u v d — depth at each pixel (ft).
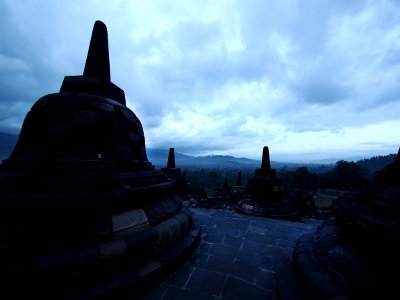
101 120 18.38
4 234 11.84
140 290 13.65
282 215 37.70
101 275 12.67
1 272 10.69
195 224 25.26
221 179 415.85
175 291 14.25
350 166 242.58
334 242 12.98
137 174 18.51
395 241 9.19
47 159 15.48
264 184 40.93
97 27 21.62
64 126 16.83
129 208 16.20
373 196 12.50
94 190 14.61
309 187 253.24
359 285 9.45
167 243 17.49
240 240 23.90
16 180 14.02
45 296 11.07
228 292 14.32
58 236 12.42
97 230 13.56
